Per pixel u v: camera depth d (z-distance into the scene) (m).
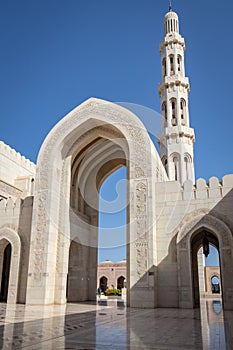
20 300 24.53
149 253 21.72
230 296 19.64
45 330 10.19
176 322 12.70
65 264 25.11
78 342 8.13
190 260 21.28
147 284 21.17
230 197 21.94
